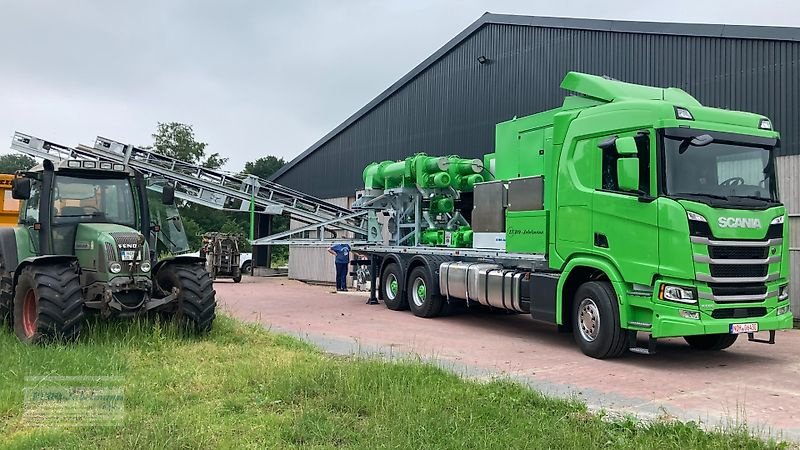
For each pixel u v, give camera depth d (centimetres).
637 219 909
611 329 937
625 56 1650
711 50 1491
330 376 684
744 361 957
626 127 942
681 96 1056
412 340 1099
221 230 5144
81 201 992
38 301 854
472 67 2070
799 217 1362
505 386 683
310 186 2842
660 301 880
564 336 1175
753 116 962
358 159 2556
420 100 2272
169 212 1253
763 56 1403
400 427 534
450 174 1448
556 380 812
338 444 508
